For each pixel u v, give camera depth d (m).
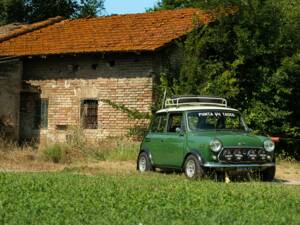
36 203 10.60
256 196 11.96
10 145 23.75
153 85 24.98
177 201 11.11
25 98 28.25
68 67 27.17
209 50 25.28
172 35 25.05
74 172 17.39
